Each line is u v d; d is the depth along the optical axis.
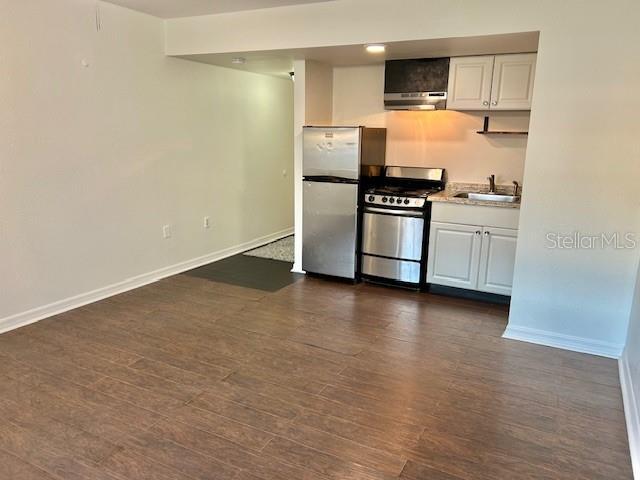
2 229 3.36
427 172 4.75
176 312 3.86
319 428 2.36
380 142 4.82
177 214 4.89
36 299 3.64
